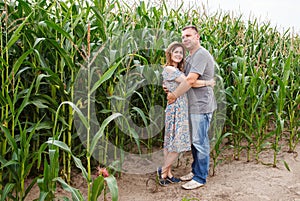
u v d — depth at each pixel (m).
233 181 3.82
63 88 3.09
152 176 4.00
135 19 4.38
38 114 3.43
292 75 4.97
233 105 4.33
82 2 3.65
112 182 2.24
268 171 4.09
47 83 3.22
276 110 4.31
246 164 4.38
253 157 4.65
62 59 3.22
